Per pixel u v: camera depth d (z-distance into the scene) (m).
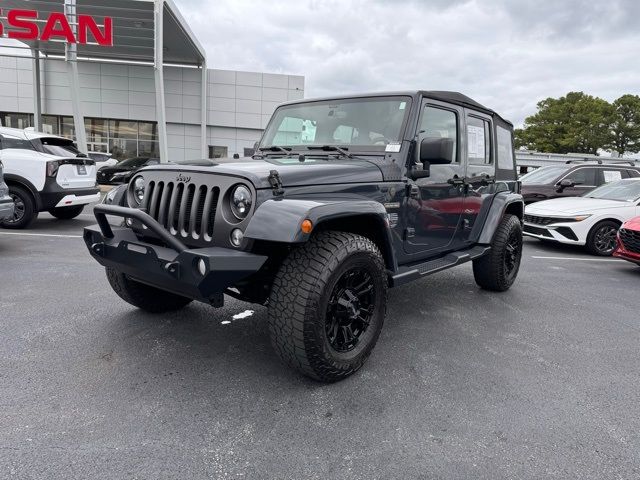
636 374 3.12
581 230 7.93
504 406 2.62
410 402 2.62
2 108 24.78
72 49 16.75
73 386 2.66
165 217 2.87
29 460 2.00
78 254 6.14
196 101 26.42
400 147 3.38
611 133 54.12
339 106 3.81
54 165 7.79
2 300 4.14
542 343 3.63
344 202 2.69
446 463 2.09
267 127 4.21
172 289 2.71
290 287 2.53
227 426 2.32
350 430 2.33
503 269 4.91
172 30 20.52
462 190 4.18
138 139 26.23
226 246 2.58
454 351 3.39
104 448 2.11
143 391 2.63
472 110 4.38
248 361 3.06
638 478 2.03
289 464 2.05
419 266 3.72
